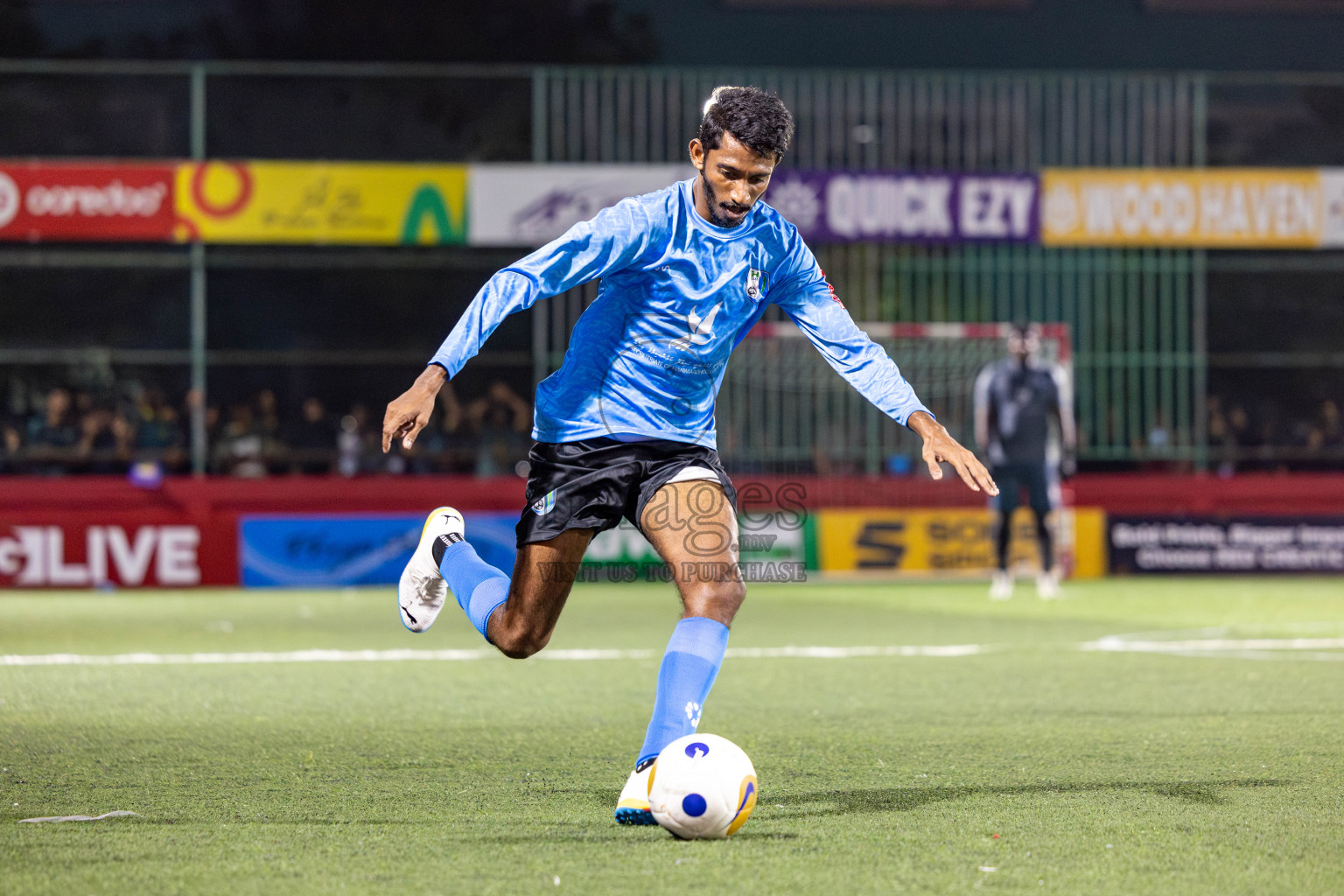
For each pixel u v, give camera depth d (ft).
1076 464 134.62
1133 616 81.97
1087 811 29.04
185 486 107.76
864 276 112.57
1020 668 56.70
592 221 27.58
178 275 160.25
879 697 47.91
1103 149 136.77
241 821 28.35
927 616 82.28
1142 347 133.49
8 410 151.64
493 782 32.60
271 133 159.43
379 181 104.73
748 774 26.68
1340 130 159.22
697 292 28.12
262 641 68.54
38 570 104.83
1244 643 66.59
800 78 113.80
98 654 62.59
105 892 22.91
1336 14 154.81
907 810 29.14
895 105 128.47
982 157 128.67
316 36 159.43
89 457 117.29
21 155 156.46
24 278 157.48
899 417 29.45
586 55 159.53
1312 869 24.25
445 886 23.16
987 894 22.61
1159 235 109.50
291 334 159.43
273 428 128.47
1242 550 115.14
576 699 47.83
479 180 104.78
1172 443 134.21
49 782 32.71
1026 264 121.60
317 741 38.86
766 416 114.42
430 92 159.22
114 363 151.12
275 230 104.53
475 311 26.43
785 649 64.28
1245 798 30.42
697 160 27.99
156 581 105.91
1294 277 159.94
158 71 103.55
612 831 27.27
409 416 25.45
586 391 28.48
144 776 33.47
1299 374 157.48
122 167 104.22
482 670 56.49
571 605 92.63
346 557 107.55
